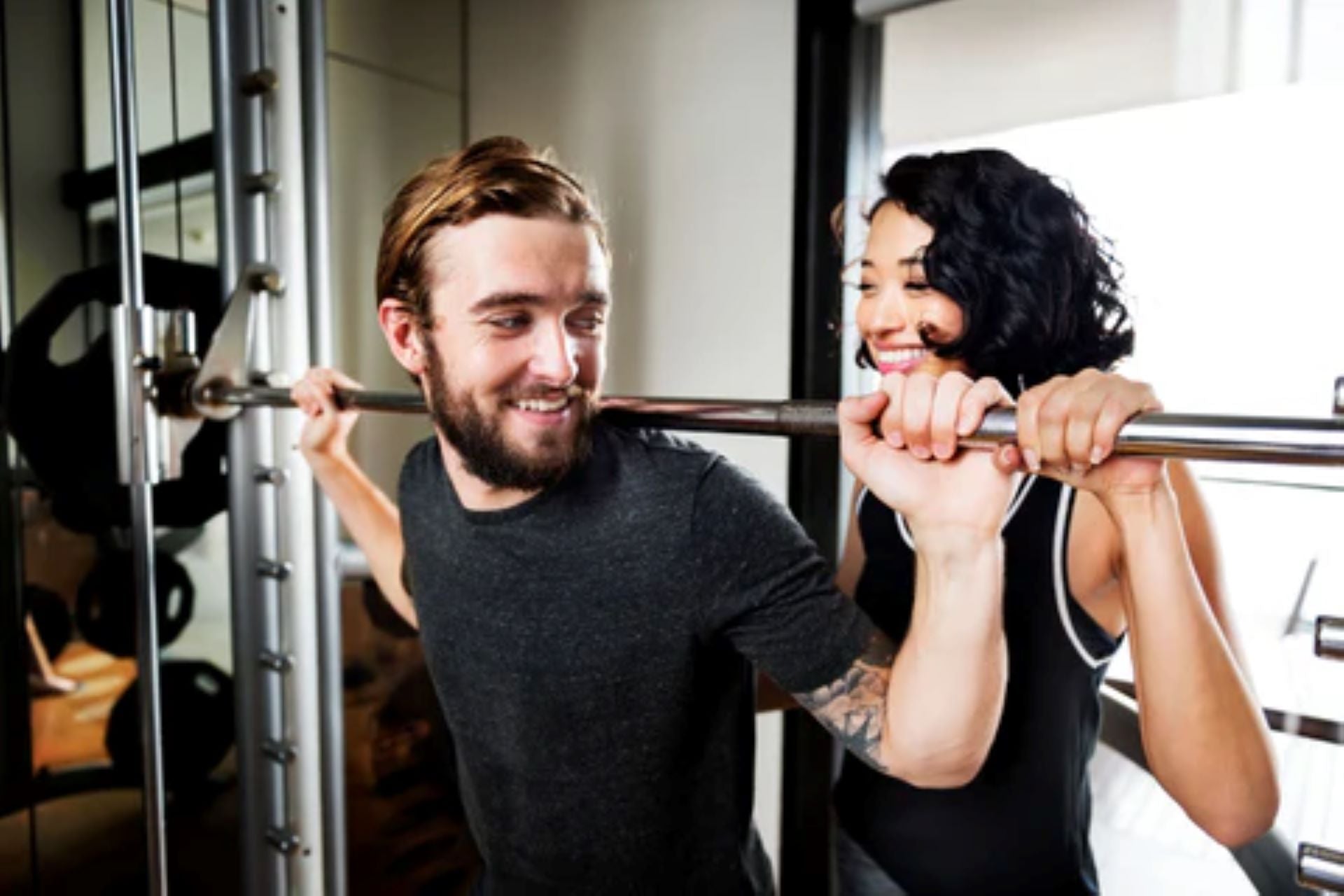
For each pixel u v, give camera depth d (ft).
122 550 3.81
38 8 3.59
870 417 1.81
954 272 2.85
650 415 2.23
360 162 4.42
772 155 3.96
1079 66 3.26
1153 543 1.70
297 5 3.50
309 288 3.70
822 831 4.21
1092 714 2.62
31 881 3.93
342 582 4.23
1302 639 2.87
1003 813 2.67
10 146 3.62
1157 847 3.14
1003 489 1.73
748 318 4.10
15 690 3.89
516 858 2.63
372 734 4.73
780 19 3.90
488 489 2.43
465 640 2.51
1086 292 2.91
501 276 2.11
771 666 2.19
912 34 3.65
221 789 3.99
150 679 3.14
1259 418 1.43
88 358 3.68
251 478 3.50
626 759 2.39
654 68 4.25
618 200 4.40
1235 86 2.94
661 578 2.24
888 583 2.90
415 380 2.59
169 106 3.58
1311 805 2.82
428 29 4.60
